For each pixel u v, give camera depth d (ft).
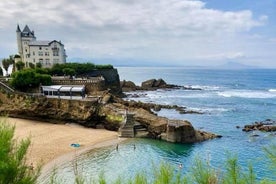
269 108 291.79
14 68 363.15
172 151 147.74
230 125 209.15
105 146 154.10
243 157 128.77
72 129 185.47
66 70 317.42
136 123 178.70
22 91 240.12
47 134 169.37
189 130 165.48
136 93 410.72
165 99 353.10
